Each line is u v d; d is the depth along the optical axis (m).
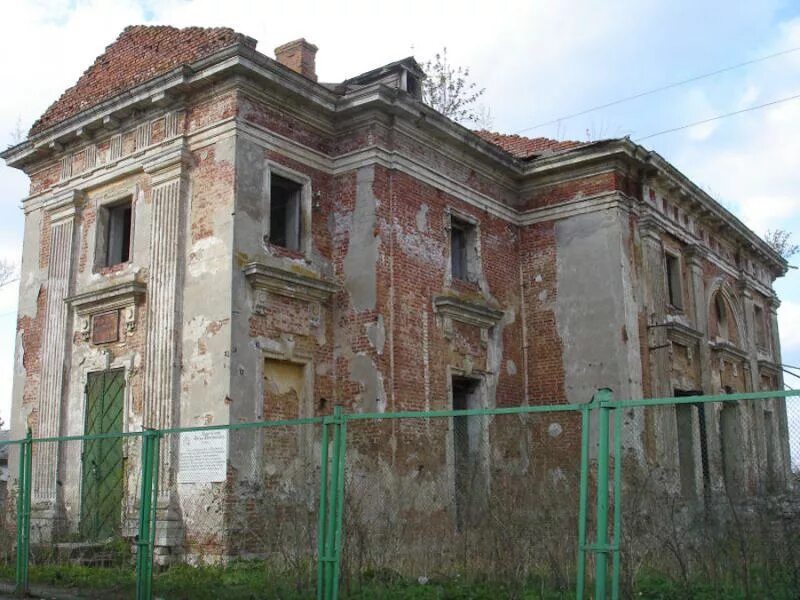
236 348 13.73
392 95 15.59
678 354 20.08
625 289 18.00
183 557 13.09
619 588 7.80
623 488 11.08
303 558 9.64
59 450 15.73
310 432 14.76
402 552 10.00
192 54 15.48
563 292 18.62
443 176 17.17
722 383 22.42
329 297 15.58
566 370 18.27
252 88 14.62
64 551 12.94
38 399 16.41
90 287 16.14
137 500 13.94
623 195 18.47
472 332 17.41
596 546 6.86
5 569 12.20
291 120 15.42
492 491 10.05
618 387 17.45
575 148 18.48
